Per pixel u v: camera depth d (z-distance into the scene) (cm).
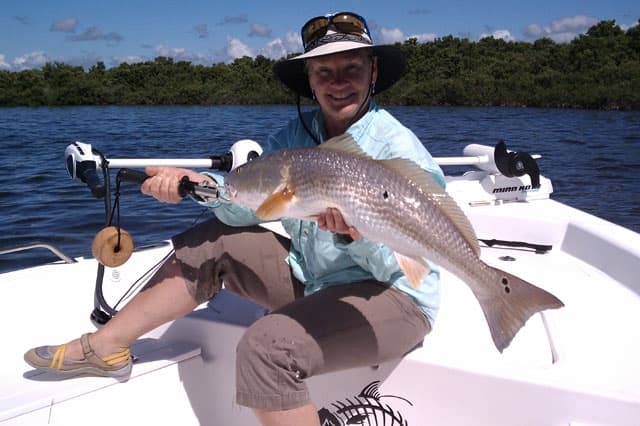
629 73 4700
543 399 217
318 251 232
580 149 1739
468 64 5475
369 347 216
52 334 286
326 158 210
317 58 237
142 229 658
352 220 206
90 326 295
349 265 235
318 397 246
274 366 197
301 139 270
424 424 236
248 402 200
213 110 4094
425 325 232
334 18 236
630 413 208
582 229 372
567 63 5244
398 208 206
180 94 5344
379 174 206
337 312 211
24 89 5144
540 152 1669
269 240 253
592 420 213
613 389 212
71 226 675
